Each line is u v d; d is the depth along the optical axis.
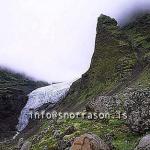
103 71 183.12
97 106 46.41
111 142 29.12
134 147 27.44
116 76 165.88
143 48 184.00
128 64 171.12
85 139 24.56
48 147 34.56
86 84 191.12
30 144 39.72
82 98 173.38
